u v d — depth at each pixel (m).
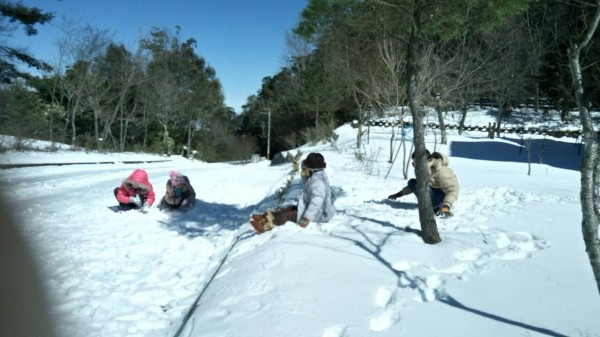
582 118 2.99
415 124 5.41
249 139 60.94
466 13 5.72
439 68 16.59
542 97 40.62
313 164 6.16
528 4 5.38
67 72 29.70
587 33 3.05
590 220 2.91
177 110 44.91
